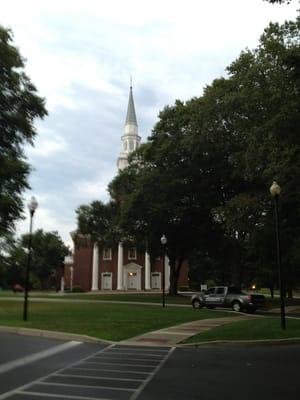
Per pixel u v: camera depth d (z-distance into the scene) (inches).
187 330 788.6
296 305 1733.5
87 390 349.7
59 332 724.7
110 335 701.3
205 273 3636.8
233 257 1887.3
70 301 1664.6
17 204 1482.5
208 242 2049.7
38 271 3860.7
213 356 533.0
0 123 1483.8
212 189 1870.1
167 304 1611.7
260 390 353.7
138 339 679.1
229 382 384.2
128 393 341.4
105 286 3218.5
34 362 477.1
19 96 1507.1
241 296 1378.0
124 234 2288.4
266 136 1253.1
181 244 2126.0
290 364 476.4
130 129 3996.1
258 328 752.3
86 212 2484.0
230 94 1469.0
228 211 1531.7
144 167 2138.3
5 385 362.0
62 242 4074.8
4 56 1425.9
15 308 1219.2
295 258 1413.6
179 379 396.2
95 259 3228.3
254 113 1395.2
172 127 1915.6
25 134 1534.2
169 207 1915.6
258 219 1481.3
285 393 343.9
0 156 1434.5
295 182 1185.4
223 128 1611.7
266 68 1279.5
